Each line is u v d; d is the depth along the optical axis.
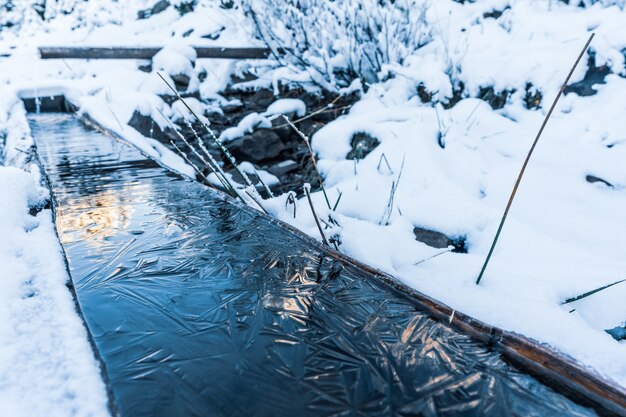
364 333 1.24
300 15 5.16
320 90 5.51
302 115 5.36
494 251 2.39
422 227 2.72
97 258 1.64
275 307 1.35
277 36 5.56
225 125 5.68
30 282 1.39
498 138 3.72
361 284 1.53
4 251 1.57
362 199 3.08
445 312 1.35
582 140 3.48
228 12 7.34
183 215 2.14
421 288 1.71
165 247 1.76
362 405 0.97
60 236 1.84
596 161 3.19
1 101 5.71
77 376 1.00
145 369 1.05
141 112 5.12
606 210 2.79
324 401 0.98
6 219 1.75
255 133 5.05
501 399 1.01
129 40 6.85
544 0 5.04
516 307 1.57
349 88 5.08
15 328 1.15
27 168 2.91
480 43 4.95
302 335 1.22
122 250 1.72
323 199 3.17
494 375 1.09
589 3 4.69
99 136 4.37
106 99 5.36
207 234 1.92
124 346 1.13
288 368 1.08
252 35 6.16
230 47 5.99
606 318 1.80
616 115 3.45
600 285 1.92
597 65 3.79
